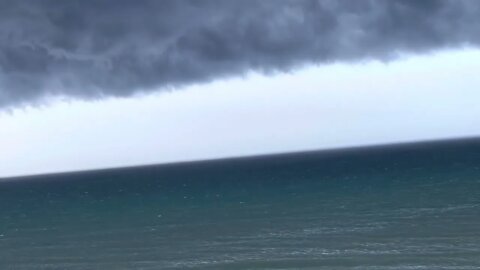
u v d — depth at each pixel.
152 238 55.88
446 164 138.88
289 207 74.69
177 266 41.19
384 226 52.06
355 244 44.28
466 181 90.81
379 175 122.94
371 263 37.41
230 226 60.44
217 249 46.81
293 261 39.75
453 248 40.09
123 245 52.69
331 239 47.41
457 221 51.28
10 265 46.28
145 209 88.19
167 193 120.94
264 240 49.53
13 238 64.00
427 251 39.72
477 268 34.34
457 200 66.88
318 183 114.69
